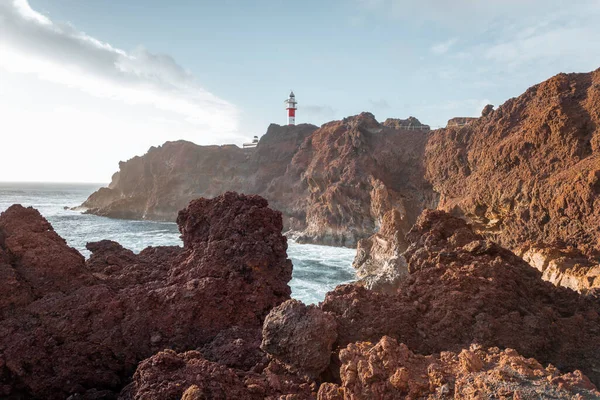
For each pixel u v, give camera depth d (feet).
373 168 176.14
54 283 26.81
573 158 93.61
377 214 162.09
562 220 82.12
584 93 104.01
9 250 27.12
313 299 81.76
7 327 22.61
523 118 121.80
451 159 149.59
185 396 16.12
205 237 33.81
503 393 12.85
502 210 104.53
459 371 15.40
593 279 46.52
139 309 25.44
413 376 15.56
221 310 27.07
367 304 25.29
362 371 15.92
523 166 103.60
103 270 35.60
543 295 30.07
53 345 22.61
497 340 22.24
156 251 41.81
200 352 23.18
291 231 191.31
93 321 24.34
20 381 21.30
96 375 22.52
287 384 19.20
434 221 39.65
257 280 29.60
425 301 25.98
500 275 28.04
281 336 20.47
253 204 34.94
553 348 23.53
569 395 12.51
